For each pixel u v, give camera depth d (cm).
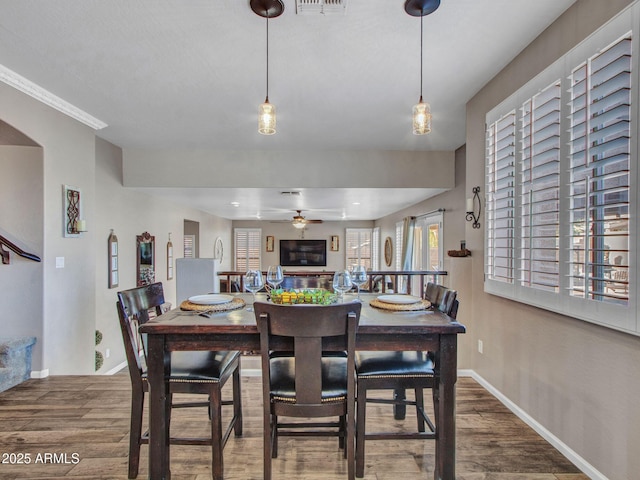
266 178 450
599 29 158
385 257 885
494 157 251
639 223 139
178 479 172
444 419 158
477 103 282
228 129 369
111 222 421
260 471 177
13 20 189
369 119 338
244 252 1054
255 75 251
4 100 254
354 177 452
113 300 422
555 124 186
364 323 156
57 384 276
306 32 200
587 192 164
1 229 286
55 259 300
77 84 266
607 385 159
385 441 205
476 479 170
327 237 1062
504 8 181
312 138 399
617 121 150
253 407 247
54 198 299
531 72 212
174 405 183
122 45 214
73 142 321
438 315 173
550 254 194
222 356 183
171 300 595
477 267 284
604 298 157
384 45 214
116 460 184
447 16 187
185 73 249
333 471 178
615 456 155
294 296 174
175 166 445
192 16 187
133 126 359
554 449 194
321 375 154
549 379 199
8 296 287
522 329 225
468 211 296
